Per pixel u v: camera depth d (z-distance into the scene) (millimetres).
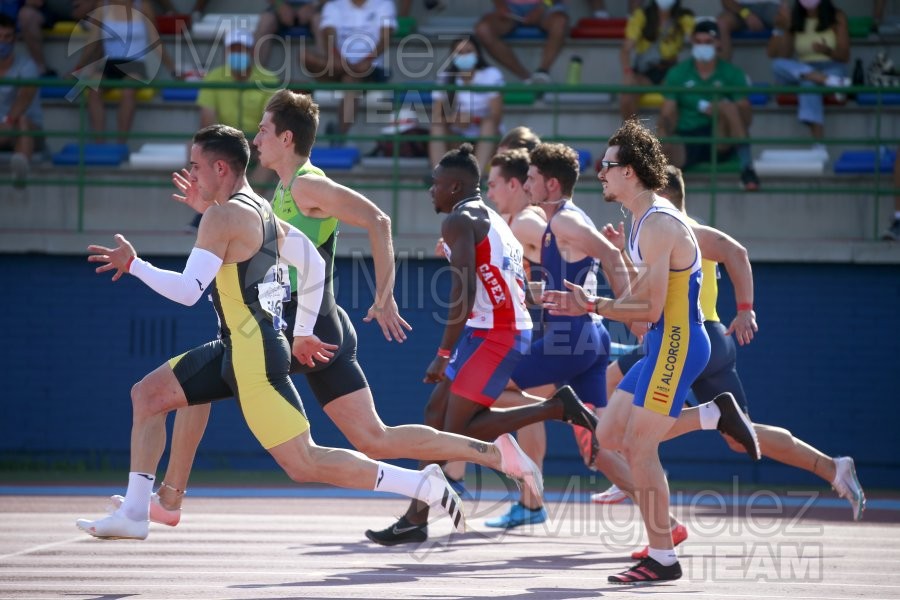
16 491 32906
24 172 41562
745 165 41219
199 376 15758
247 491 33625
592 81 47031
